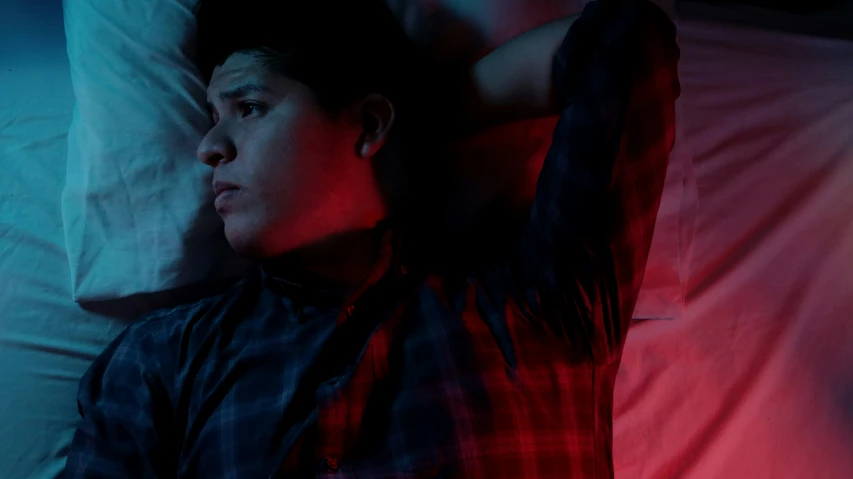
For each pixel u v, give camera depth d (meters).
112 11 0.94
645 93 0.67
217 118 0.81
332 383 0.74
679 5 1.29
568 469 0.71
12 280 0.93
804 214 1.12
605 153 0.68
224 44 0.78
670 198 1.07
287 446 0.73
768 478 1.02
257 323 0.83
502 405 0.70
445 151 0.92
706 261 1.08
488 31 0.92
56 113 1.03
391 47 0.83
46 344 0.92
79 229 0.93
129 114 0.92
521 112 0.79
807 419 1.04
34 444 0.88
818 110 1.19
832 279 1.10
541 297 0.75
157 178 0.93
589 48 0.70
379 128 0.78
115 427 0.81
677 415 1.01
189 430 0.78
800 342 1.07
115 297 0.93
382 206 0.80
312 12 0.77
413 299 0.78
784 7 1.43
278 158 0.73
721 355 1.04
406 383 0.73
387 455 0.70
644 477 0.99
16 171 0.98
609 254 0.71
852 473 1.02
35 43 1.09
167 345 0.83
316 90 0.75
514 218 0.92
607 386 0.81
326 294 0.81
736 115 1.16
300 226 0.75
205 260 0.96
